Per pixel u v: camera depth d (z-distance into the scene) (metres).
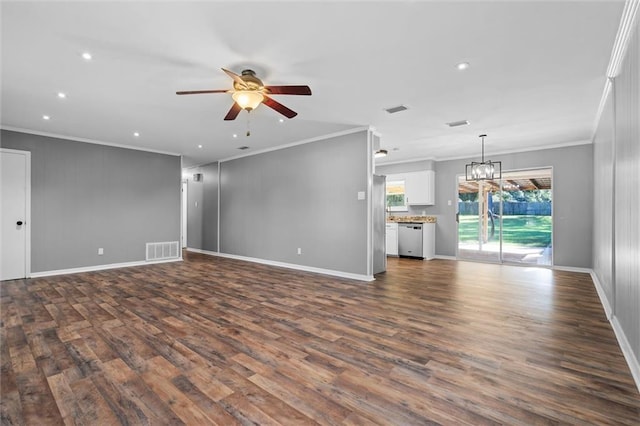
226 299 3.80
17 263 4.95
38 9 2.02
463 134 5.25
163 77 3.05
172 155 6.89
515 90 3.37
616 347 2.46
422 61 2.74
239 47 2.51
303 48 2.53
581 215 5.67
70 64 2.79
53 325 2.91
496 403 1.75
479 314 3.25
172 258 6.82
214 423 1.58
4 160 4.83
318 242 5.60
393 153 6.93
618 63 2.69
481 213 8.33
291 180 6.05
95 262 5.76
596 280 4.72
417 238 7.25
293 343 2.54
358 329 2.84
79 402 1.75
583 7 2.00
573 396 1.81
